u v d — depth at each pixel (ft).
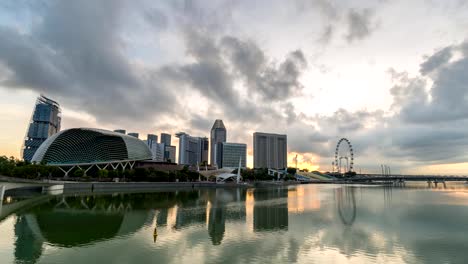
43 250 124.06
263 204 293.02
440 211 248.73
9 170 363.97
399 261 114.73
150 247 129.49
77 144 650.84
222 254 120.26
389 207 276.62
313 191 524.11
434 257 119.34
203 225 179.11
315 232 161.79
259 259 114.52
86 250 124.77
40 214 212.84
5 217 198.29
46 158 626.23
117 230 163.53
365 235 155.33
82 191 403.34
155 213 224.33
